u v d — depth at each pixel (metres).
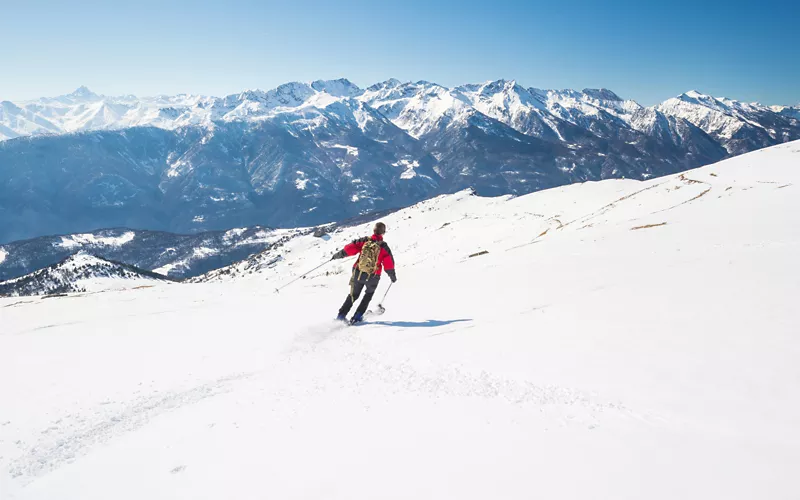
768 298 7.50
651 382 4.84
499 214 64.56
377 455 3.56
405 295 12.71
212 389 6.00
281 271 84.12
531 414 4.21
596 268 13.04
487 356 6.25
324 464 3.50
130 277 80.12
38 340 9.24
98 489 3.64
